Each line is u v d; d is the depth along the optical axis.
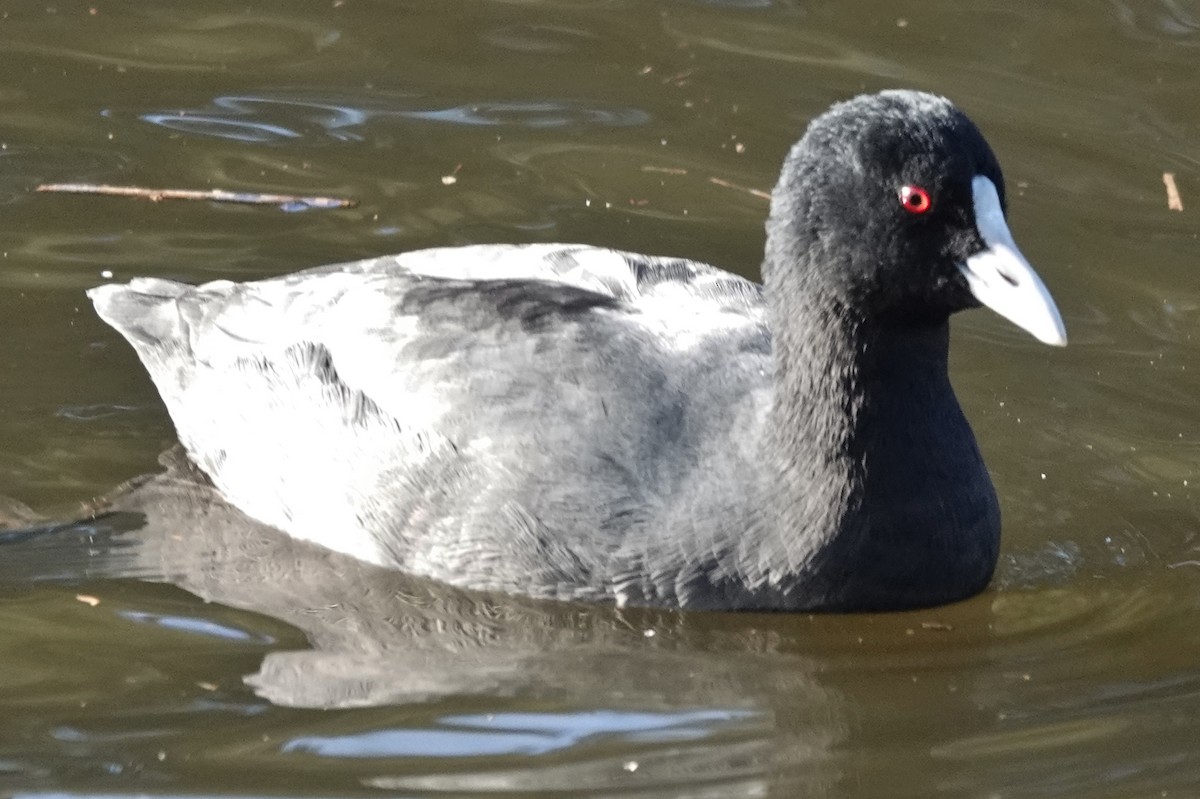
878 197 10.87
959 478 11.52
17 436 13.28
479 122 17.08
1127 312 14.84
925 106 10.95
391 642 11.34
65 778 9.89
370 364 12.21
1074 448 13.44
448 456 11.80
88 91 17.23
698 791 9.87
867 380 11.24
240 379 12.75
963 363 14.39
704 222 15.73
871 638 11.46
